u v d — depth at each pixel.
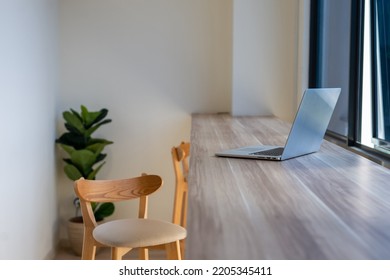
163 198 6.39
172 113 6.35
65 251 6.18
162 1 6.26
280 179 2.35
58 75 6.24
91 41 6.27
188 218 1.73
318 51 5.61
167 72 6.32
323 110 3.05
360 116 4.34
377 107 4.20
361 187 2.18
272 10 5.82
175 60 6.31
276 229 1.61
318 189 2.14
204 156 2.98
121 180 3.07
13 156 4.46
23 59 4.80
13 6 4.48
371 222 1.67
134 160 6.37
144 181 3.12
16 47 4.57
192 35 6.29
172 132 6.36
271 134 4.08
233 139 3.78
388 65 3.86
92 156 5.84
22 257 4.73
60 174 6.32
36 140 5.28
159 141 6.36
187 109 6.35
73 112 5.96
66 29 6.26
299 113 2.76
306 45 5.63
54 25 6.04
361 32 4.29
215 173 2.49
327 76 5.41
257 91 5.91
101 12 6.26
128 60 6.30
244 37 5.86
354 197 2.00
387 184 2.23
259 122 5.10
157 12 6.27
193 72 6.32
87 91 6.31
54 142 6.07
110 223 3.00
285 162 2.79
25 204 4.85
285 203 1.92
